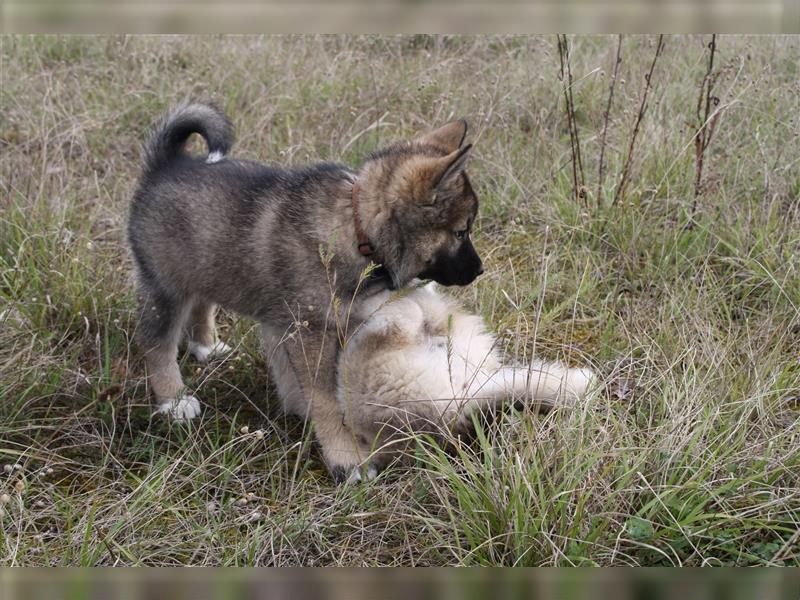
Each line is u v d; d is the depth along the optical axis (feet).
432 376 7.13
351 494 6.87
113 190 8.76
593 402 6.95
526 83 9.72
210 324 7.87
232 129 7.79
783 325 7.58
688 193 8.41
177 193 7.45
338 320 7.04
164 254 7.49
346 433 7.19
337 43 10.66
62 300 7.82
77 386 7.48
